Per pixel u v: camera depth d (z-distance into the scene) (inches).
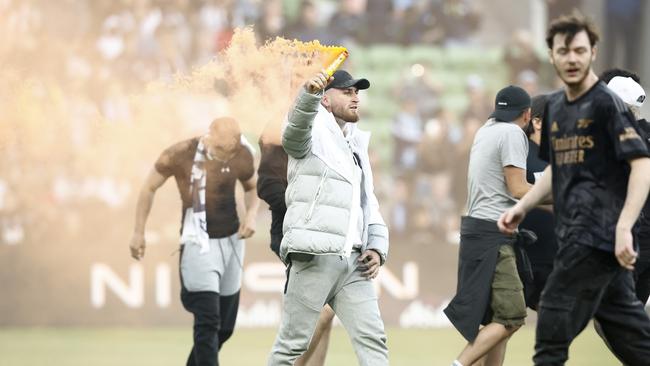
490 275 916.0
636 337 756.6
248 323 1727.4
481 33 2402.8
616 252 698.8
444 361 1369.3
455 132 2096.5
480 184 935.0
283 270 1744.6
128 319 1705.2
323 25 2276.1
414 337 1638.8
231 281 1057.5
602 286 725.3
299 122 778.2
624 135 700.7
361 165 845.8
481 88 2165.4
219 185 1034.7
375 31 2295.8
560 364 735.7
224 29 2081.7
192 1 2063.2
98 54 1943.9
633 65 2294.5
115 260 1710.1
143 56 1982.0
